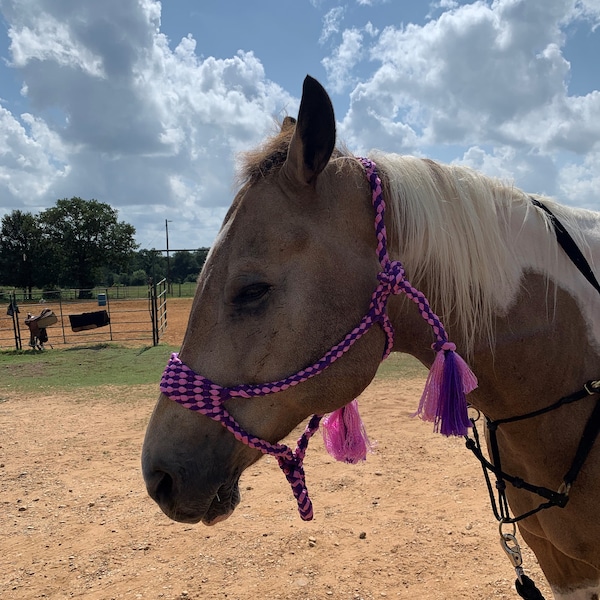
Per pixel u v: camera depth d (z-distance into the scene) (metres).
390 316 1.72
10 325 22.89
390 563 3.64
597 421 1.68
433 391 1.54
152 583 3.53
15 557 3.92
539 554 2.12
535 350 1.72
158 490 1.58
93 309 28.77
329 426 1.89
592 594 2.02
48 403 8.60
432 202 1.69
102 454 6.10
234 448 1.62
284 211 1.60
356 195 1.65
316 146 1.55
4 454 6.17
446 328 1.73
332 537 4.03
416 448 5.88
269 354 1.56
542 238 1.80
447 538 3.95
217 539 4.07
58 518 4.53
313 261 1.58
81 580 3.59
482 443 5.89
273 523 4.29
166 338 16.56
